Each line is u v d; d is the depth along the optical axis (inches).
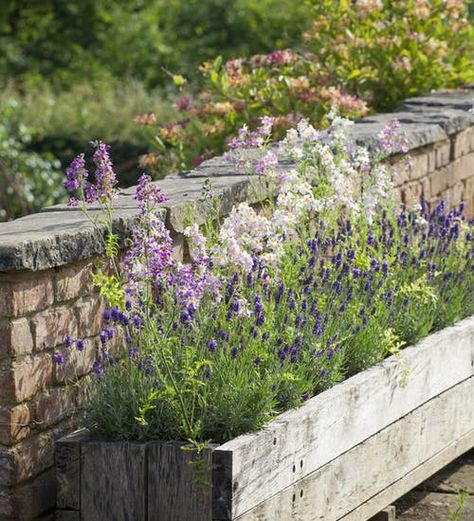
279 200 226.7
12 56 1037.2
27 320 192.4
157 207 222.8
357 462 218.8
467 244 284.8
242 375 200.4
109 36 1023.6
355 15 400.5
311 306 226.1
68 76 989.8
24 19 1088.8
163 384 197.3
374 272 246.4
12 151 586.9
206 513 188.5
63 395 201.9
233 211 214.5
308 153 249.1
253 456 189.6
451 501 249.1
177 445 190.5
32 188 582.6
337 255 244.4
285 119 357.4
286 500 199.0
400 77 399.2
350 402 215.6
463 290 274.7
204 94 388.5
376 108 402.9
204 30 961.5
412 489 255.3
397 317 247.8
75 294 202.1
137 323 200.7
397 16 406.0
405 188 326.0
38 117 690.8
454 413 253.8
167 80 930.7
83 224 206.4
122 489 192.4
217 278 206.2
